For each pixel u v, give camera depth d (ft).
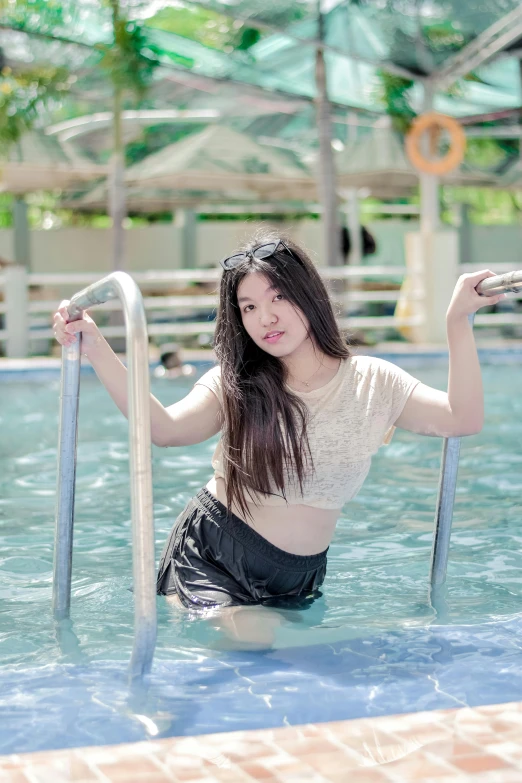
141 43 38.04
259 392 7.64
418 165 38.50
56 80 39.96
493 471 14.96
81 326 7.31
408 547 10.30
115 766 4.59
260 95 42.34
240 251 7.78
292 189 46.55
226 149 44.57
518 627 7.14
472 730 4.91
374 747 4.74
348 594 8.32
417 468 15.42
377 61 39.42
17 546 10.56
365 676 5.98
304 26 37.40
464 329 7.26
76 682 5.95
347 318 39.65
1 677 6.09
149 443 5.80
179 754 4.71
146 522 5.80
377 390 7.82
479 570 9.25
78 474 14.99
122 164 40.60
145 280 38.37
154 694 5.68
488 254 55.21
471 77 43.80
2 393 26.81
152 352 36.32
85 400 24.71
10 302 36.37
